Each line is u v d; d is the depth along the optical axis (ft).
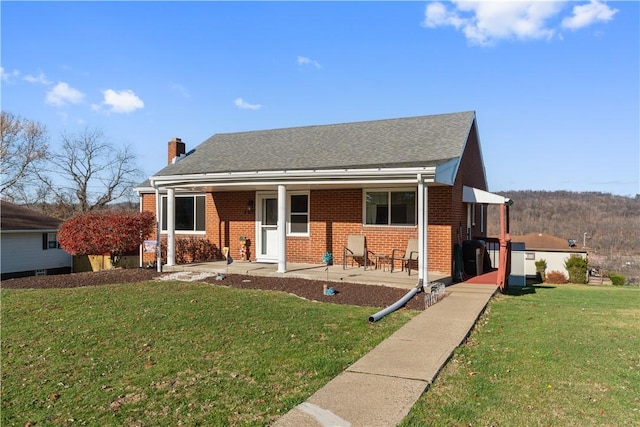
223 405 13.20
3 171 116.26
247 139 57.00
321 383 14.90
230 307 27.02
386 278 36.06
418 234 36.96
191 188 47.83
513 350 18.94
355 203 43.98
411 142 43.73
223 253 51.47
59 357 18.04
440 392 14.23
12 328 22.58
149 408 13.09
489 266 49.11
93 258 76.84
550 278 83.56
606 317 26.45
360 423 11.87
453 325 23.04
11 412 13.04
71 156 123.75
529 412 12.67
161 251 47.14
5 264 68.85
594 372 16.05
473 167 50.72
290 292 32.55
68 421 12.39
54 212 122.93
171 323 23.20
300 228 47.01
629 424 11.93
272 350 18.56
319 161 43.14
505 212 43.78
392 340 20.18
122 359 17.71
